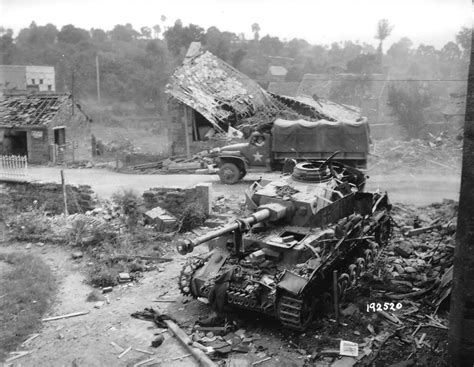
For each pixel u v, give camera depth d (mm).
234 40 55312
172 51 54000
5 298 9984
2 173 17062
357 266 10273
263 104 30000
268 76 47719
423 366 7547
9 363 7941
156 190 14914
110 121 47656
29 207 16172
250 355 8117
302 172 10828
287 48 56156
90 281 11000
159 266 11844
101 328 9016
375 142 27359
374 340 8422
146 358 8055
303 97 34281
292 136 19188
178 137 28344
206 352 8133
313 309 8930
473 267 6973
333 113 30891
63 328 9031
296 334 8727
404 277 10789
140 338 8656
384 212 12570
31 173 23344
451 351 7324
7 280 10891
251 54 53844
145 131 45469
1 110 27141
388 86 33469
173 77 29531
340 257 9648
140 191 18312
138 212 14469
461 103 27500
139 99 52625
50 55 48750
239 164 19828
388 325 8938
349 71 40125
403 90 31500
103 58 53219
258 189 11008
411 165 23859
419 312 9375
